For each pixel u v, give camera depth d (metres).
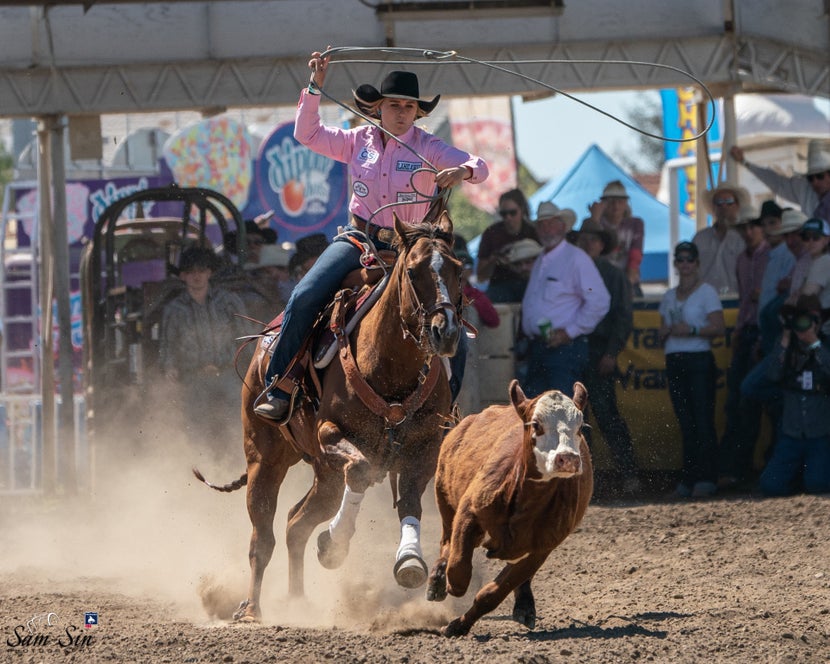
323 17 45.22
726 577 26.66
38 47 44.97
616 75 46.03
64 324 46.00
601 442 42.59
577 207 72.00
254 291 41.78
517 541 19.17
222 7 45.16
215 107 45.50
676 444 42.72
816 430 38.44
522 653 18.38
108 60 45.06
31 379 60.88
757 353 41.47
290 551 23.66
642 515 36.06
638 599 24.72
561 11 44.53
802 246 39.47
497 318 43.34
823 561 27.78
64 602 25.42
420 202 21.84
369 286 22.42
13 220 67.06
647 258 71.06
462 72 45.50
